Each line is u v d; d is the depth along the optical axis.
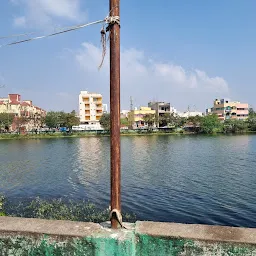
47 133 81.44
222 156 35.03
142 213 13.20
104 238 2.64
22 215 12.80
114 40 2.98
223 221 12.08
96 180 21.75
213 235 2.56
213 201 15.04
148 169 26.45
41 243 2.75
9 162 33.22
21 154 41.28
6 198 16.30
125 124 108.25
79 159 35.38
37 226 2.88
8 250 2.82
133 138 72.56
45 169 27.83
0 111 85.62
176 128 93.81
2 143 61.22
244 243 2.41
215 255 2.48
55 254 2.74
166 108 105.12
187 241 2.54
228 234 2.57
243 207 13.88
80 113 104.56
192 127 94.31
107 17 3.03
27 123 86.81
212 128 89.62
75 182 21.06
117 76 2.97
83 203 14.91
